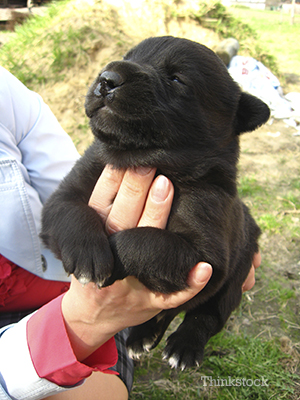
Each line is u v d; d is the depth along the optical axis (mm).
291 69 1320
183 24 1049
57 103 869
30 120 347
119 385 310
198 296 285
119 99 244
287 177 738
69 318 250
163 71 276
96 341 260
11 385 243
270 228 599
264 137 866
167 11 1030
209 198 282
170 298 252
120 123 249
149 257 241
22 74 921
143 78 252
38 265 313
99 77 252
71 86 890
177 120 268
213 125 289
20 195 302
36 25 1093
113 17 1009
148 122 253
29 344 245
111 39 950
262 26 2297
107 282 240
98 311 248
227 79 305
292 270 531
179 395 379
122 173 276
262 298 488
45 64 934
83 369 239
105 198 279
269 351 419
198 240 265
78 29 963
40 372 238
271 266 537
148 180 269
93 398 287
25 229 304
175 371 404
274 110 934
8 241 301
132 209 267
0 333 267
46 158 353
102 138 262
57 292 335
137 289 250
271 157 798
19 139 338
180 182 285
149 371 406
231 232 306
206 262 264
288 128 898
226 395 375
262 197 682
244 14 2832
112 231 269
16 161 303
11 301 317
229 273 323
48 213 271
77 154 406
